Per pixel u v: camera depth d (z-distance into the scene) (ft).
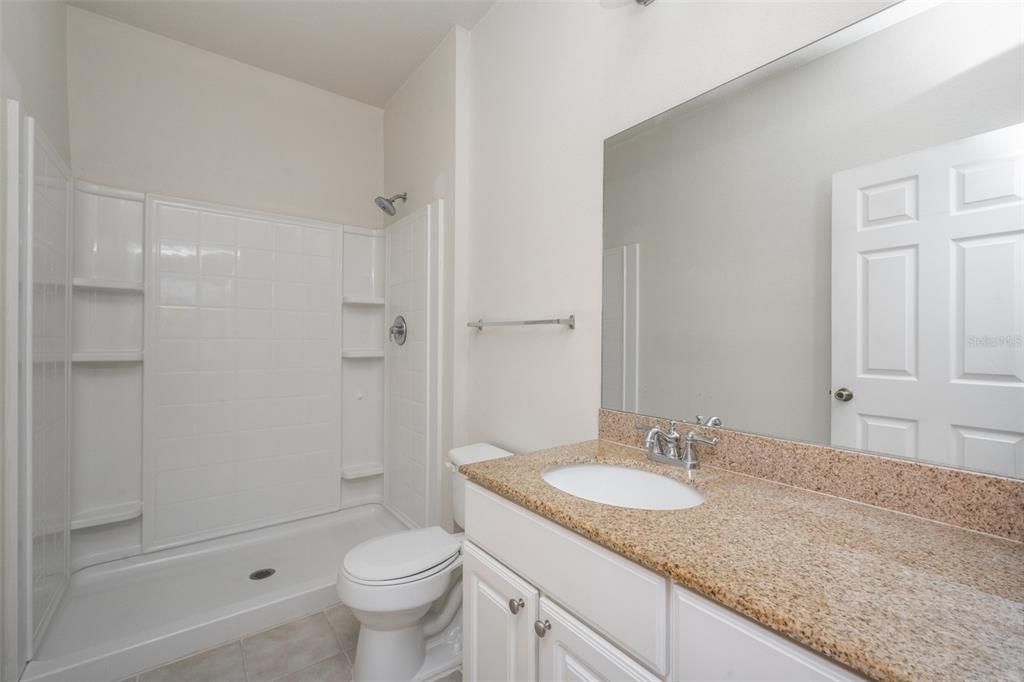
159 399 6.97
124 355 6.50
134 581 6.35
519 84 5.84
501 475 3.45
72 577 6.21
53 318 5.33
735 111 3.54
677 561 2.06
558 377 5.18
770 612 1.69
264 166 8.09
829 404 2.99
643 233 4.25
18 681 4.32
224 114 7.70
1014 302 2.27
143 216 6.88
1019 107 2.26
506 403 6.03
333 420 8.66
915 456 2.61
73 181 6.24
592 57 4.79
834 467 2.94
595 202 4.73
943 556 2.12
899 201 2.67
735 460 3.50
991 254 2.33
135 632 5.15
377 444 9.30
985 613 1.67
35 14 4.99
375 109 9.38
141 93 6.95
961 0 2.45
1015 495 2.27
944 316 2.49
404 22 6.79
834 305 2.97
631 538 2.32
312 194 8.61
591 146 4.79
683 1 3.92
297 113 8.46
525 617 3.05
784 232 3.24
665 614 2.16
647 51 4.22
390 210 8.31
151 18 6.71
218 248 7.48
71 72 6.36
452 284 6.88
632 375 4.33
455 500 5.77
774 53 3.30
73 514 6.36
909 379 2.63
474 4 6.37
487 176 6.47
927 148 2.56
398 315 8.48
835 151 2.97
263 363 7.92
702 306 3.77
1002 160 2.30
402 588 4.40
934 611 1.68
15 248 4.19
